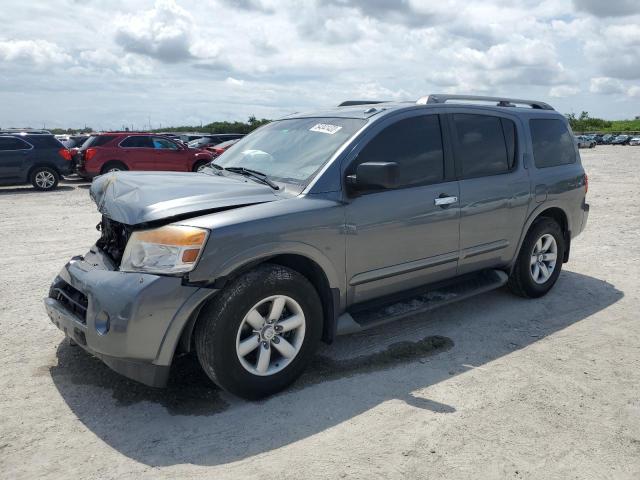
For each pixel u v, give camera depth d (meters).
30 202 12.77
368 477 2.68
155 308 3.04
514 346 4.31
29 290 5.63
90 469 2.75
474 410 3.32
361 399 3.46
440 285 4.59
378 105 4.46
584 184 5.80
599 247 7.78
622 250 7.59
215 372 3.23
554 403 3.41
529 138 5.20
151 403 3.39
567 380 3.73
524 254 5.20
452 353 4.17
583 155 40.31
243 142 4.78
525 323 4.80
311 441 3.00
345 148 3.86
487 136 4.83
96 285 3.21
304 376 3.77
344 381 3.70
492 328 4.68
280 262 3.61
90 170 16.52
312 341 3.61
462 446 2.95
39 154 15.52
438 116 4.47
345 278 3.79
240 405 3.38
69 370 3.81
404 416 3.25
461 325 4.75
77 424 3.15
